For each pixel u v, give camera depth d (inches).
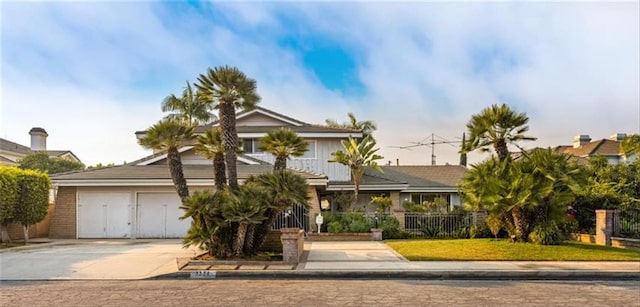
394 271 389.7
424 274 386.0
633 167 743.1
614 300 297.6
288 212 714.2
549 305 283.0
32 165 1334.9
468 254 475.8
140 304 285.4
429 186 976.9
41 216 670.5
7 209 607.5
